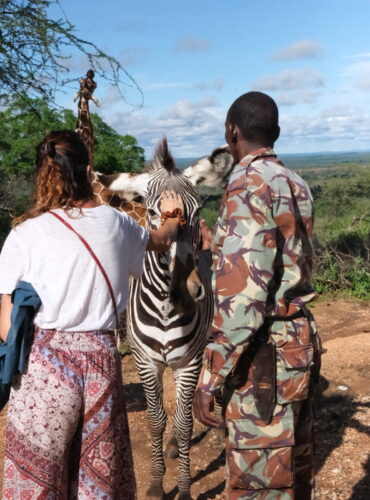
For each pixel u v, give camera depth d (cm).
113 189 324
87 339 198
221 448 377
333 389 446
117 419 202
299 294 208
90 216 204
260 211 195
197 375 319
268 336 201
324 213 1653
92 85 574
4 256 201
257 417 200
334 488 311
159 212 289
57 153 205
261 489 202
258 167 202
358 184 1845
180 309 291
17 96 733
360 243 954
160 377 325
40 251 197
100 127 1606
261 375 199
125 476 206
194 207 287
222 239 209
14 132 1416
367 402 416
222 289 194
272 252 194
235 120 214
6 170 1312
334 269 831
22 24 657
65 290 195
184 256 280
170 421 420
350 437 366
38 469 191
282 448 199
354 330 637
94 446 195
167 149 313
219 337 194
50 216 202
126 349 599
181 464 322
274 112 213
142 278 307
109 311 203
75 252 198
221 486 333
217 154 319
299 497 225
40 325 196
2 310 200
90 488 195
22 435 192
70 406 192
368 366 488
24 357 193
